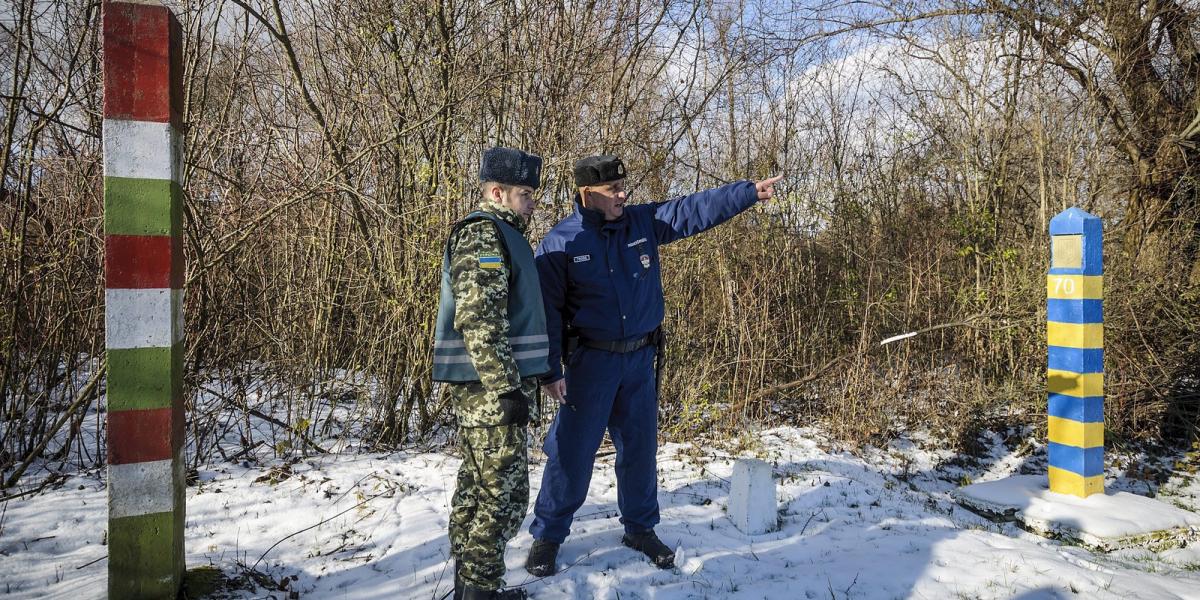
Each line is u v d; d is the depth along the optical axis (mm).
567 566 3326
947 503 4992
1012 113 8258
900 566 3469
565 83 6250
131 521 2660
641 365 3357
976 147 8461
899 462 5867
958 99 8633
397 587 3080
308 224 5406
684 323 6641
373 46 5438
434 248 5180
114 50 2582
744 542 3811
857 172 9133
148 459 2670
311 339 5277
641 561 3406
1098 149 7812
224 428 5031
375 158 5316
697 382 6438
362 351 5438
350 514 3916
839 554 3660
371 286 5348
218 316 4793
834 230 8258
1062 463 4828
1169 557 4039
